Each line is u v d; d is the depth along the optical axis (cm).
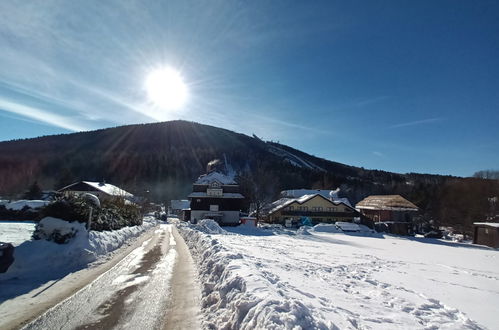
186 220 5684
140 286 721
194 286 733
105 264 969
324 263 1140
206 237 1477
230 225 4897
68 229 1021
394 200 4966
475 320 572
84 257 982
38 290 647
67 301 586
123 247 1409
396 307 598
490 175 6750
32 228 2130
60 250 933
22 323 474
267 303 427
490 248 2997
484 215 5825
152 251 1324
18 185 7031
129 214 2438
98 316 520
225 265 729
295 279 739
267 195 5691
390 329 454
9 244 759
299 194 6650
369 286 786
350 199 9538
